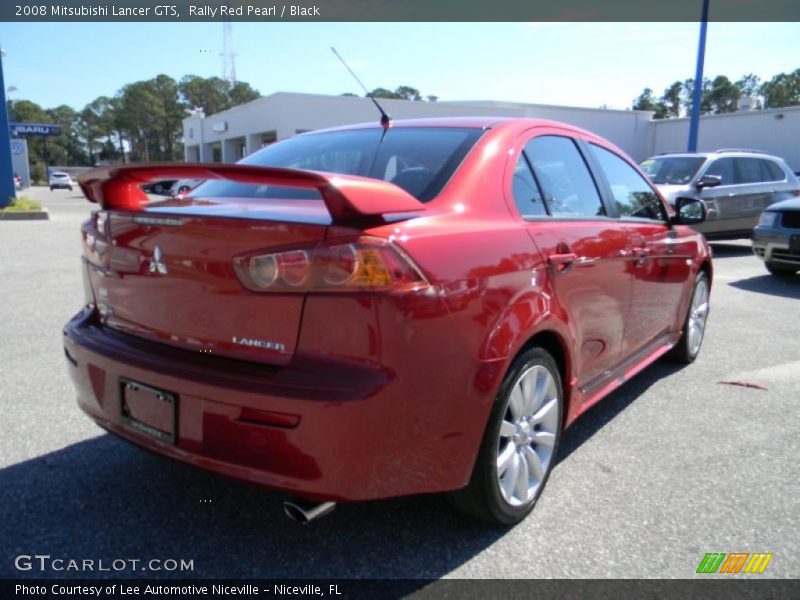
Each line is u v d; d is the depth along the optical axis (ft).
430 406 6.64
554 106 118.01
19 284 23.02
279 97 108.37
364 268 6.19
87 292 8.84
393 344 6.27
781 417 12.26
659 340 13.56
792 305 23.09
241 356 6.75
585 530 8.30
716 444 11.00
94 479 9.32
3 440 10.46
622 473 9.89
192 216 6.84
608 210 10.96
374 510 8.70
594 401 10.31
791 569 7.56
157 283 7.29
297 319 6.36
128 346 7.55
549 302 8.25
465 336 6.89
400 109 112.37
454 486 7.17
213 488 9.16
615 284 10.34
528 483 8.50
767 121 100.32
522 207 8.59
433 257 6.67
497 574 7.40
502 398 7.59
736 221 37.52
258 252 6.43
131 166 6.95
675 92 319.27
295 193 8.48
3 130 59.06
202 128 159.12
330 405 6.11
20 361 14.34
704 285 15.66
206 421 6.64
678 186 35.70
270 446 6.37
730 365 15.61
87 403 8.14
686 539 8.14
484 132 9.07
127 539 7.93
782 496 9.25
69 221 52.54
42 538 7.89
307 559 7.63
